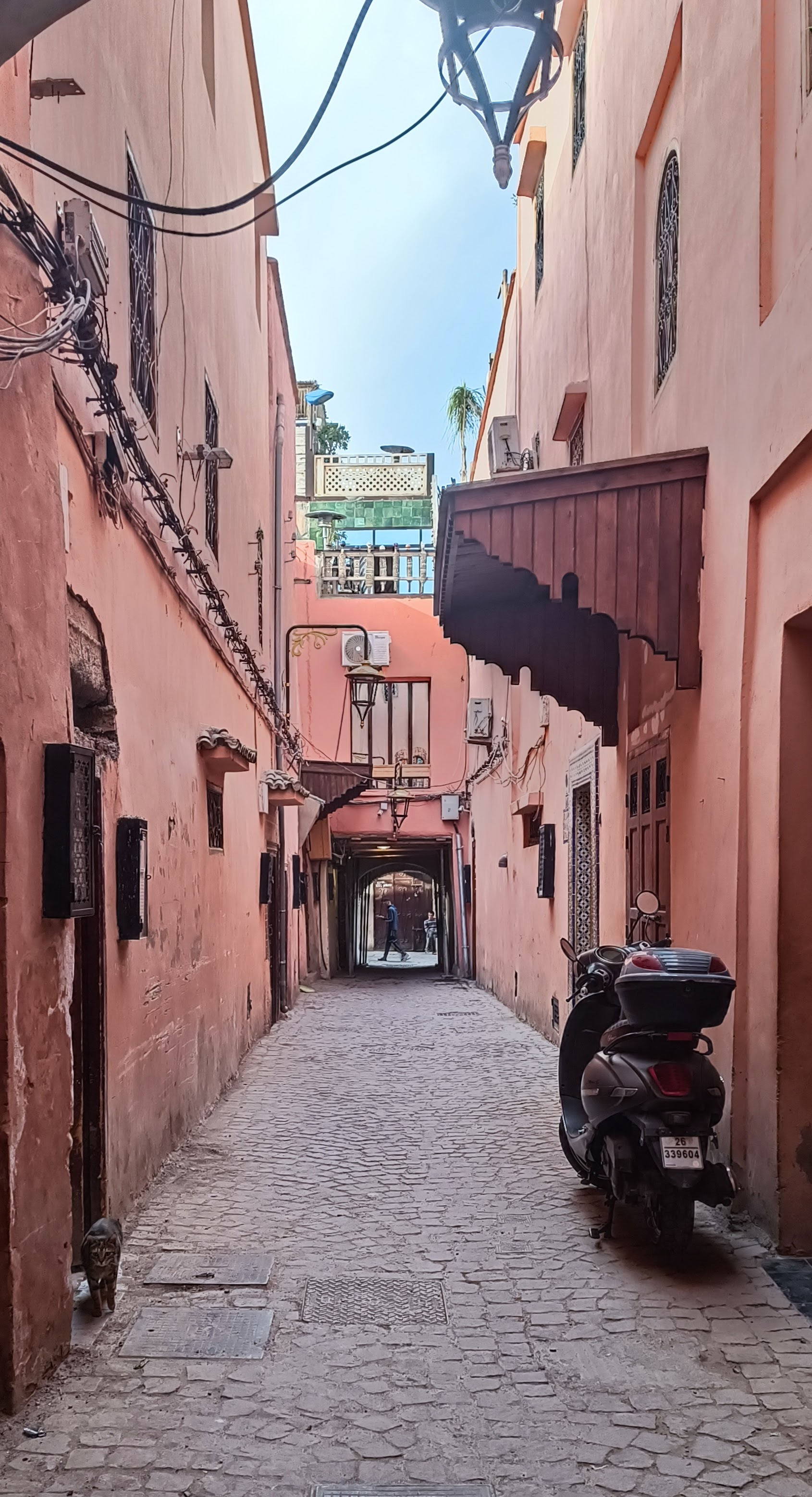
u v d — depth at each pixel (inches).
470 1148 275.1
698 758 240.7
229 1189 233.5
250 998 462.3
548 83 161.5
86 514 189.5
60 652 152.2
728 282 225.5
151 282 257.9
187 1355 148.9
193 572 303.3
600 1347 153.2
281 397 661.3
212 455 309.3
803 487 184.5
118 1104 205.0
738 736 210.1
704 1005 188.2
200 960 314.8
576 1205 221.8
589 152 395.2
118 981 206.4
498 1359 149.6
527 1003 568.1
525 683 580.7
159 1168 244.4
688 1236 181.8
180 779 286.5
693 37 255.6
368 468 1071.0
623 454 332.8
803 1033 187.8
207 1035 326.3
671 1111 182.1
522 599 330.0
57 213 159.5
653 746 287.0
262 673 529.7
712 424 237.5
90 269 165.0
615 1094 190.4
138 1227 204.2
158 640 257.6
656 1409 135.6
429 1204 223.3
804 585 182.9
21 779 136.9
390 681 916.6
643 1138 183.3
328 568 952.9
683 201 264.1
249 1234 201.9
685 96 262.4
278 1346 153.2
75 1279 175.8
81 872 148.6
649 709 296.0
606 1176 213.2
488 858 783.1
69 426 176.2
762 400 200.5
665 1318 162.6
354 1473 120.3
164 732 263.4
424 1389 140.6
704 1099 182.7
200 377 337.7
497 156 165.3
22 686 137.8
